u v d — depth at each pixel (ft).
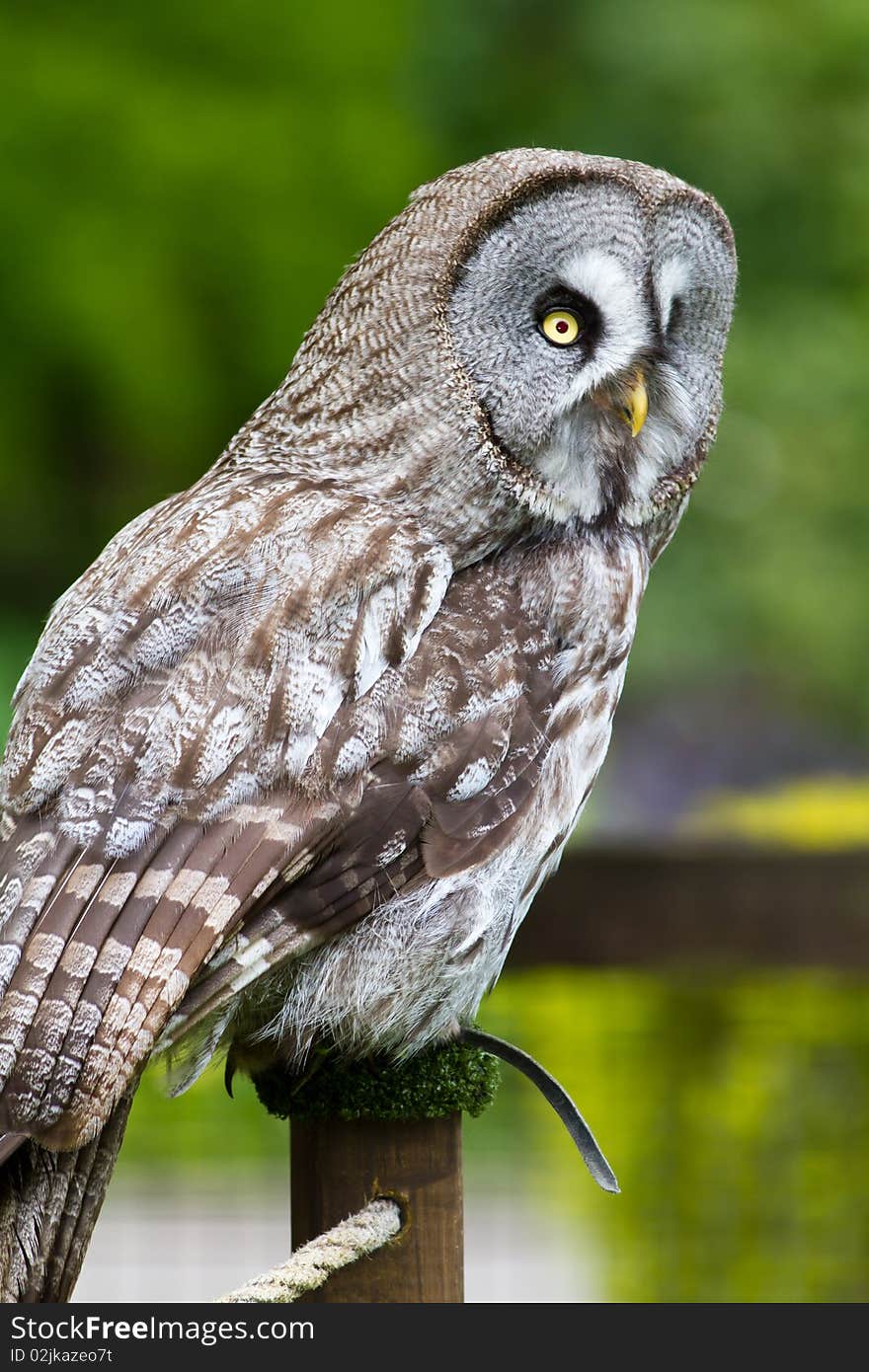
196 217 111.65
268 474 23.03
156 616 20.62
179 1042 20.18
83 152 109.50
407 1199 21.16
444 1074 21.36
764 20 117.29
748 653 114.32
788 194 117.60
